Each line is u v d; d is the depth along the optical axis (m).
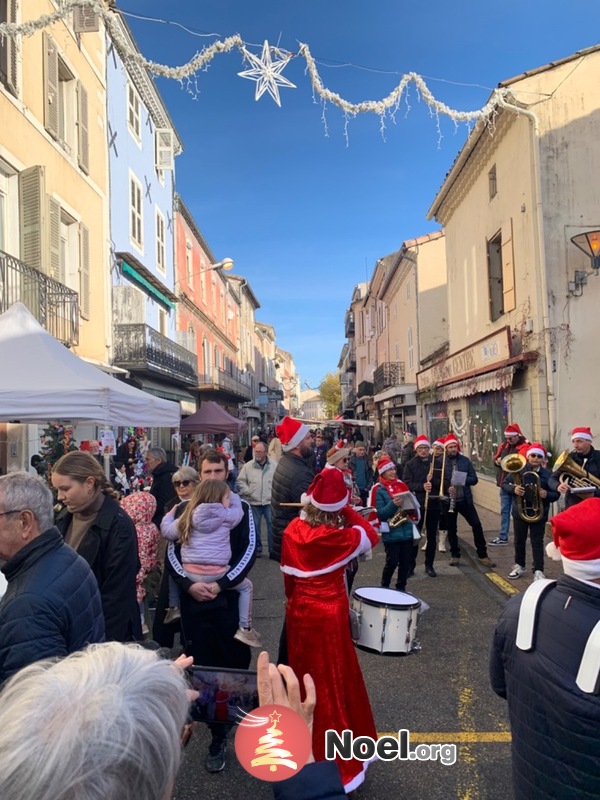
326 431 37.09
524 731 1.79
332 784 1.32
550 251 10.03
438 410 18.92
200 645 3.59
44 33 10.17
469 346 13.99
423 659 4.90
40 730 0.92
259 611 6.41
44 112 10.16
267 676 1.43
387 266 31.97
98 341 12.77
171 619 3.69
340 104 6.39
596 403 9.85
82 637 2.17
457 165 14.01
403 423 26.81
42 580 2.11
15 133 9.09
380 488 6.65
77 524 3.38
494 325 12.79
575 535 1.77
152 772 0.94
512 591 6.71
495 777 3.18
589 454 6.93
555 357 9.88
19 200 9.33
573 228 10.05
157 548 5.27
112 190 13.92
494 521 11.66
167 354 16.48
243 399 34.72
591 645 1.64
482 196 13.44
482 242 13.54
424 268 23.72
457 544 8.28
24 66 9.45
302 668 3.06
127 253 14.38
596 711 1.60
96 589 2.35
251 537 3.71
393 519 6.49
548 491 7.00
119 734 0.92
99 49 13.16
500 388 11.30
